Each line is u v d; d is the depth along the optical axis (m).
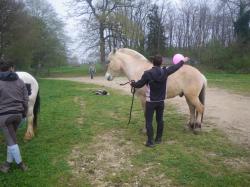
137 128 4.72
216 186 2.82
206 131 4.57
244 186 2.83
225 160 3.43
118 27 23.83
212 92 9.75
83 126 4.88
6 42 17.61
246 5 24.72
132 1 25.08
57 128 4.75
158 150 3.70
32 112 4.18
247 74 20.59
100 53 24.03
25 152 3.67
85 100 7.87
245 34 24.80
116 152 3.70
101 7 24.58
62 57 27.20
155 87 3.70
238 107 6.70
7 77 3.08
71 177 3.05
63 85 13.86
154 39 28.48
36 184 2.88
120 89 11.14
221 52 24.56
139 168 3.24
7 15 17.11
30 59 20.17
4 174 3.08
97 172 3.17
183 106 6.75
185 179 2.97
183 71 4.18
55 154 3.62
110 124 4.97
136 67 4.33
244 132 4.54
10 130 3.07
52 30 27.98
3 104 3.04
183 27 30.38
